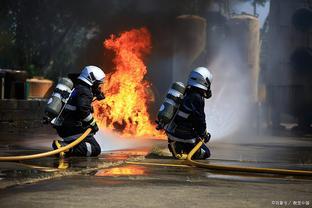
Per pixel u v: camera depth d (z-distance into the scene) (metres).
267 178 5.86
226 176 5.93
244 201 4.36
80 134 7.66
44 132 14.45
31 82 17.05
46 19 30.27
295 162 7.86
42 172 5.83
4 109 13.00
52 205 4.04
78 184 5.03
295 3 21.66
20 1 29.73
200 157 7.88
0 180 5.16
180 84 7.92
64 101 7.79
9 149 9.03
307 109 21.31
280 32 21.89
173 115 7.90
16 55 30.41
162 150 8.73
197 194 4.64
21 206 3.97
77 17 29.42
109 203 4.16
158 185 5.09
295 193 4.82
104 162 6.93
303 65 21.61
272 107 21.72
